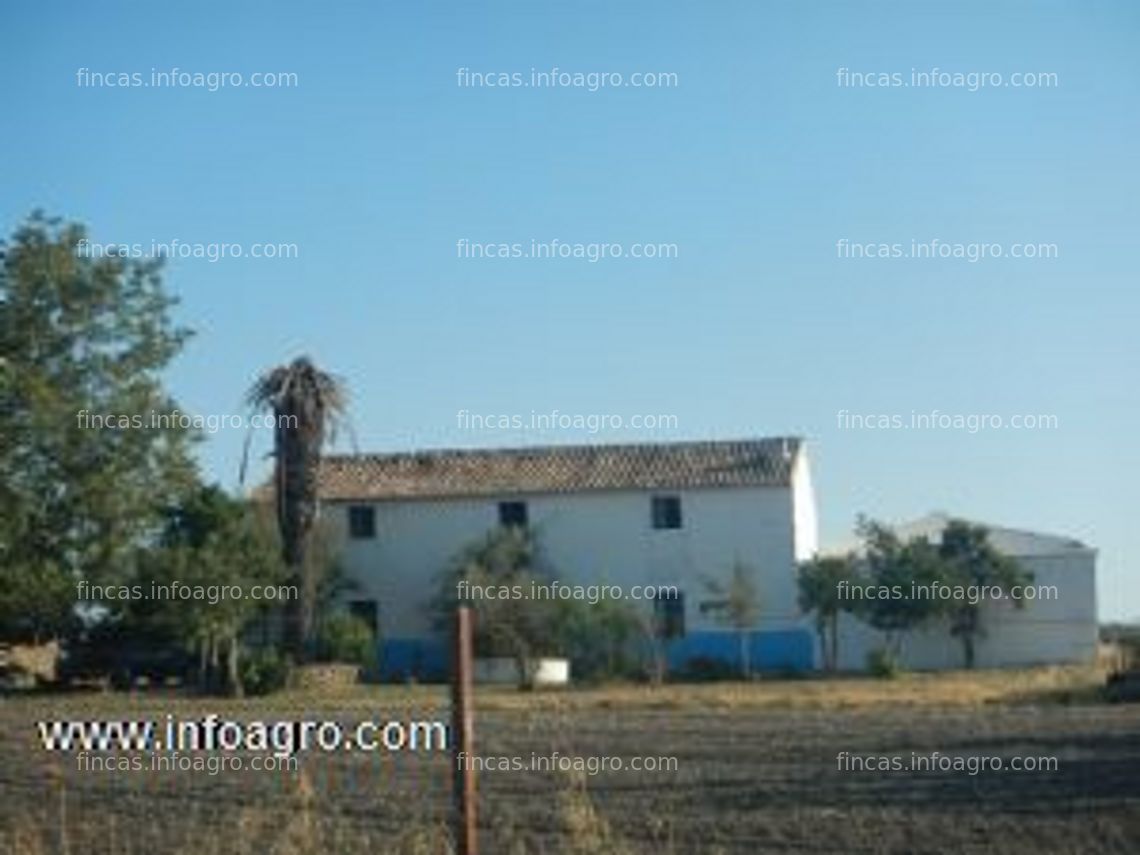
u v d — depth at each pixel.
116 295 50.50
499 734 38.88
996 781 27.19
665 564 73.19
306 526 64.94
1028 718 39.44
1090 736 34.19
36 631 58.34
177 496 52.25
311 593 66.19
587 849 21.61
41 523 49.16
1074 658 69.44
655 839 22.55
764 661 71.88
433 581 74.44
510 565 71.25
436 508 75.00
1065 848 20.98
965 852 20.97
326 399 65.25
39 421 48.28
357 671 65.25
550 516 74.25
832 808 24.84
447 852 21.64
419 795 27.70
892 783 27.41
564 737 37.66
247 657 59.16
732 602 70.56
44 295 50.06
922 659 70.62
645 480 73.75
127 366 50.41
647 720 42.22
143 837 23.44
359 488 75.81
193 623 56.50
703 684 63.38
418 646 73.88
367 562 75.12
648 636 68.75
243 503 60.66
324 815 25.42
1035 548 71.88
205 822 25.03
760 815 24.38
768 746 34.41
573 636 66.31
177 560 56.12
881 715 41.91
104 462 49.94
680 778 29.25
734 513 73.06
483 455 77.75
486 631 65.81
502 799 27.00
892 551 69.44
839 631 71.50
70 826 24.77
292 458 65.00
